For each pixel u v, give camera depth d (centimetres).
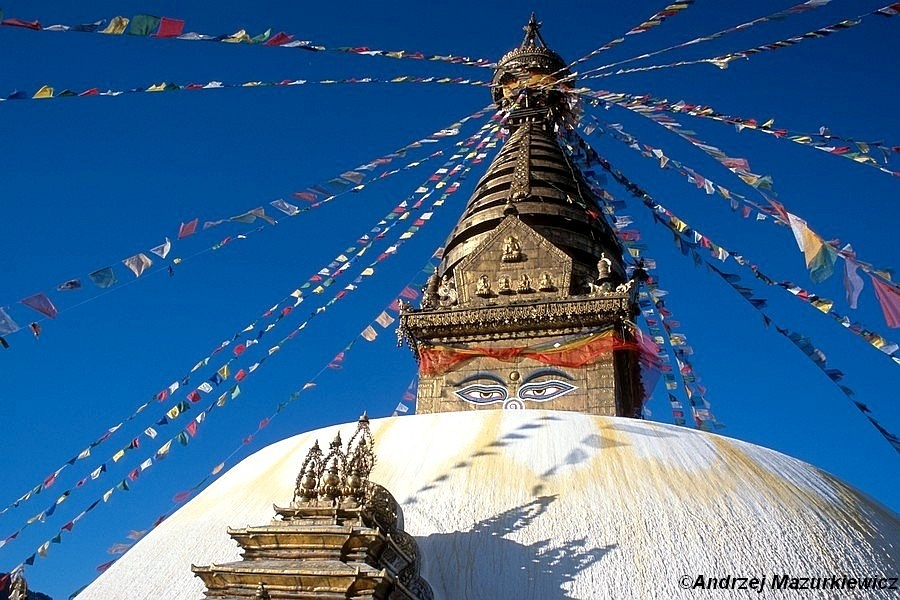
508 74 2553
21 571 1221
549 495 995
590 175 2236
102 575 1070
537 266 2133
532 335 2030
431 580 894
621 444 1097
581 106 2353
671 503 979
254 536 827
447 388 2020
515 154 2491
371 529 800
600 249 2317
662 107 1620
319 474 882
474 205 2455
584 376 1955
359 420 975
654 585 873
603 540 923
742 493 1014
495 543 928
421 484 1039
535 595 862
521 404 1958
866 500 1124
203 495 1188
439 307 2108
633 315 2091
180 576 977
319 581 762
